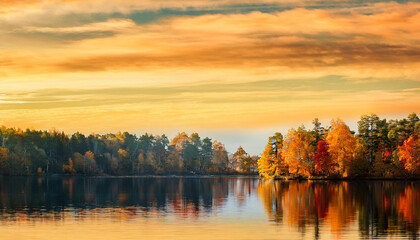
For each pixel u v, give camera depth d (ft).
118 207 206.80
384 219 163.22
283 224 154.71
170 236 135.54
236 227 149.48
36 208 203.51
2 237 135.13
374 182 388.16
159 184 422.41
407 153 415.64
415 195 251.39
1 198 255.50
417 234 135.85
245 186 366.02
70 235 137.59
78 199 248.52
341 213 179.22
